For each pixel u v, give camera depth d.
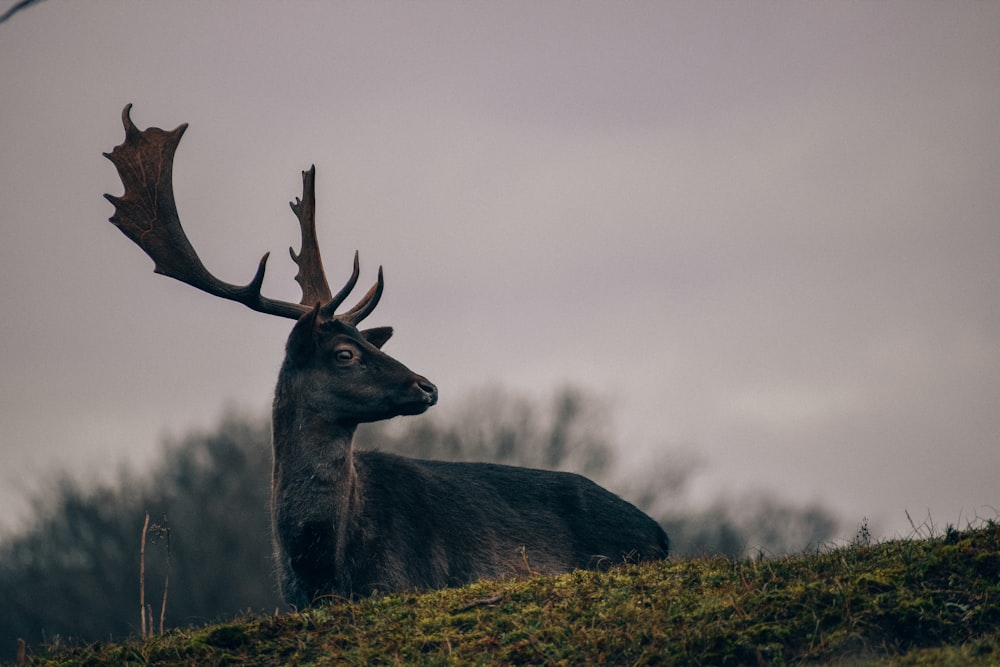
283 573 35.78
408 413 35.75
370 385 35.38
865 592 26.45
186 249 39.00
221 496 104.75
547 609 27.97
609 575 30.08
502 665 25.95
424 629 28.02
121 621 97.31
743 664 24.77
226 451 108.81
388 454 39.06
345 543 35.31
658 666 24.84
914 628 25.30
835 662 24.22
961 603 25.80
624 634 26.08
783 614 26.03
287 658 28.06
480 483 40.38
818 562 28.86
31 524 105.38
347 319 38.81
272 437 36.44
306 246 41.38
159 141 40.03
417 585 36.38
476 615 28.34
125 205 39.28
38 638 97.12
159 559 99.88
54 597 98.69
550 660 25.78
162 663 28.30
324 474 35.22
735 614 26.22
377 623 28.69
